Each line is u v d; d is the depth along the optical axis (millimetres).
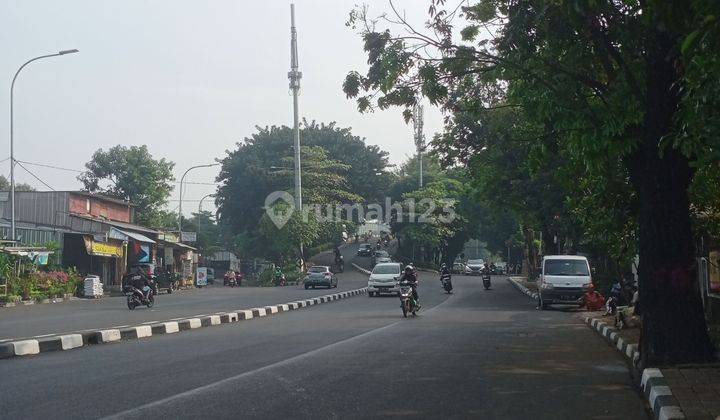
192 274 62438
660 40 9883
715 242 16422
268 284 60562
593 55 10961
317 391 9180
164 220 70875
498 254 95438
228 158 74938
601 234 18109
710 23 5977
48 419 7457
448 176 76188
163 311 25922
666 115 10086
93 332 15398
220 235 104688
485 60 11391
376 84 11805
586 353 13609
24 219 47344
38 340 13609
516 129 22625
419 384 9805
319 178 68375
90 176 68562
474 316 23625
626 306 21375
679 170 10297
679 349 10188
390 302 33406
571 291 26719
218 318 21422
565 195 29031
